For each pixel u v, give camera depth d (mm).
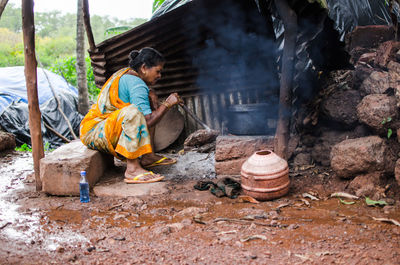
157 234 2926
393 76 3719
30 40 4016
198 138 5359
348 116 4090
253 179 3555
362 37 4871
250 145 4324
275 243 2662
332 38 4398
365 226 2854
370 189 3480
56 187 4035
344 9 5258
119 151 4129
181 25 5488
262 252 2535
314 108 4488
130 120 4043
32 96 4125
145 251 2652
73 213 3539
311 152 4434
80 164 3996
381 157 3527
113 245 2783
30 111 4160
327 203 3453
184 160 4918
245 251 2562
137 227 3125
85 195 3812
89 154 4188
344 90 4391
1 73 10164
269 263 2391
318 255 2447
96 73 5855
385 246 2510
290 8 3811
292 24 3840
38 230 3150
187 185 4125
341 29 5176
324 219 3068
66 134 9438
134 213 3459
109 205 3699
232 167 4355
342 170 3715
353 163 3615
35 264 2529
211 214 3334
